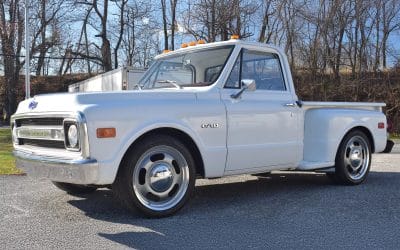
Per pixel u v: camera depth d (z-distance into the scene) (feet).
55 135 17.13
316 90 109.81
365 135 25.59
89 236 15.64
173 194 18.16
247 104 20.29
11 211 19.15
